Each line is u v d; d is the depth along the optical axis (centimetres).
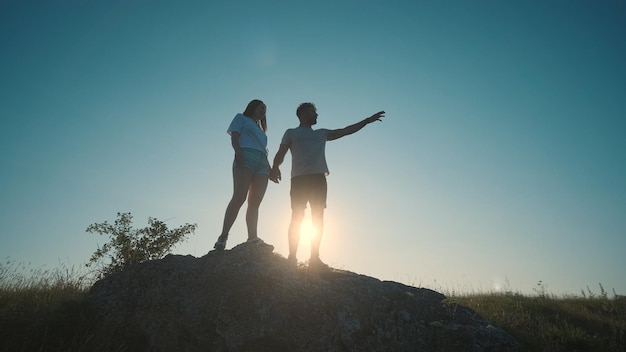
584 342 669
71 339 470
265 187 566
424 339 476
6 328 476
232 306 458
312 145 561
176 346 458
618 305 1152
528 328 736
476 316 548
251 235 548
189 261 548
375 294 515
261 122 610
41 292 652
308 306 465
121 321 496
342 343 442
